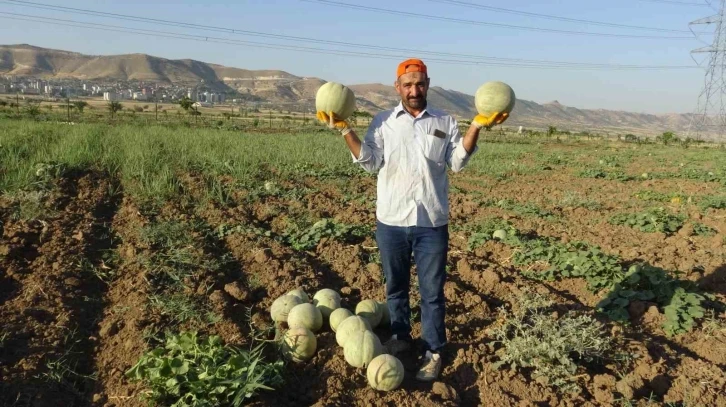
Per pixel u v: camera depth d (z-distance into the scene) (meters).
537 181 15.98
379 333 5.01
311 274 6.26
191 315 5.01
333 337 4.63
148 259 6.23
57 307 5.05
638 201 12.86
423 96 4.00
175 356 3.98
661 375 4.27
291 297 4.98
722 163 23.03
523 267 7.16
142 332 4.69
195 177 11.09
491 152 23.38
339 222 8.84
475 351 4.47
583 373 4.28
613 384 4.14
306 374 4.24
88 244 6.71
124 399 3.87
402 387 4.08
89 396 4.00
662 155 27.72
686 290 6.14
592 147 36.25
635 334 5.08
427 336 4.30
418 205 4.07
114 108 44.84
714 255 8.09
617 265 6.73
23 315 4.80
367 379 4.02
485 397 4.03
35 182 8.73
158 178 9.87
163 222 7.72
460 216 10.22
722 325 5.36
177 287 5.64
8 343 4.39
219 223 8.11
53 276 5.66
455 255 7.38
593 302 6.03
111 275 5.93
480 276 6.44
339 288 6.10
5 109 43.94
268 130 40.00
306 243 7.38
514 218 10.34
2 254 6.02
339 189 12.21
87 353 4.52
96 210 8.36
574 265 6.70
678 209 11.77
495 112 3.82
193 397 3.56
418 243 4.18
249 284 5.96
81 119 37.44
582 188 14.84
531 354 4.31
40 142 12.17
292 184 12.20
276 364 4.10
